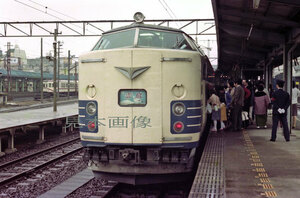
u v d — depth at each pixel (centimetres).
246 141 936
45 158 1109
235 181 556
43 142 1477
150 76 621
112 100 632
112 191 717
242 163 678
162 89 623
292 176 584
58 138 1608
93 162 669
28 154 1198
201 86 679
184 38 732
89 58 658
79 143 1420
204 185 536
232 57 2194
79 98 679
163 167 637
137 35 688
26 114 1980
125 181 646
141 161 628
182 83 630
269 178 572
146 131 621
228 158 724
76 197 695
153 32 703
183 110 629
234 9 1066
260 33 1168
